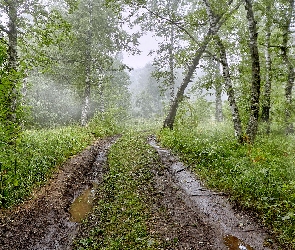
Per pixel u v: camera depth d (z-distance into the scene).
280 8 16.70
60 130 20.75
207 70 18.33
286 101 18.47
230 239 7.07
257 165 10.62
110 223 8.07
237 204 8.65
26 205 8.95
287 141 15.40
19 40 15.21
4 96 8.12
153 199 9.23
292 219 7.31
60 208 9.19
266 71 17.83
